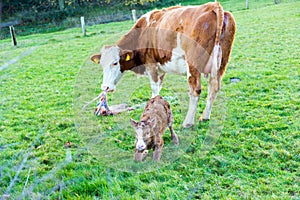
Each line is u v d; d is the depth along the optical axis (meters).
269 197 3.65
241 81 7.61
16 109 7.00
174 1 29.89
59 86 8.59
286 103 6.13
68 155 4.72
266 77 7.74
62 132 5.69
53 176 4.17
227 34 5.18
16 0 26.31
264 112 5.85
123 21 22.31
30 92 8.20
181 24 5.34
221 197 3.74
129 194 3.84
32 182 3.94
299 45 10.45
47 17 25.55
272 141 4.86
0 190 3.76
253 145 4.76
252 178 4.05
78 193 3.92
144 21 5.97
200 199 3.74
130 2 28.11
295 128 5.16
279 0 22.81
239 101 6.45
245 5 23.62
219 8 5.04
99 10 27.91
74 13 26.75
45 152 5.00
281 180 3.95
